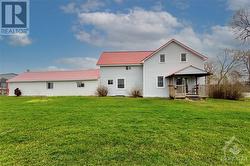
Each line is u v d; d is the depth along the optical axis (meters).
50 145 8.24
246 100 28.61
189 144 8.37
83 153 7.54
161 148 7.96
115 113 14.06
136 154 7.47
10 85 39.41
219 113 14.65
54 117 12.80
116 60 34.28
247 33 39.38
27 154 7.56
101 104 19.64
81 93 37.06
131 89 33.09
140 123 11.13
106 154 7.45
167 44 31.09
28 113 14.39
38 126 10.73
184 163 6.94
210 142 8.59
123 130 9.82
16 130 10.17
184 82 30.25
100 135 9.13
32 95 38.53
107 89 33.47
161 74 31.19
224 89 29.75
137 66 33.25
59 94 37.72
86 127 10.32
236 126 10.97
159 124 10.95
